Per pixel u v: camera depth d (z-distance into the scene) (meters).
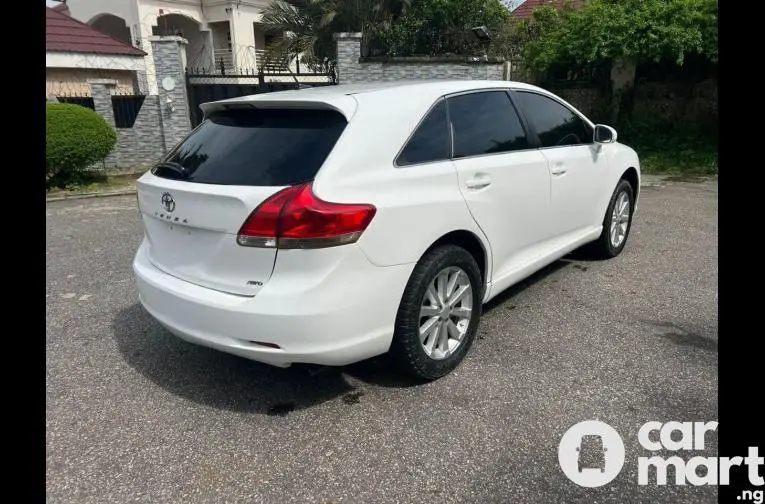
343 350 2.66
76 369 3.40
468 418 2.80
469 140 3.36
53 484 2.42
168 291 2.85
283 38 13.85
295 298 2.52
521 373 3.20
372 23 13.10
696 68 11.33
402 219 2.79
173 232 2.94
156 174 3.12
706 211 6.96
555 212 4.08
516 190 3.58
